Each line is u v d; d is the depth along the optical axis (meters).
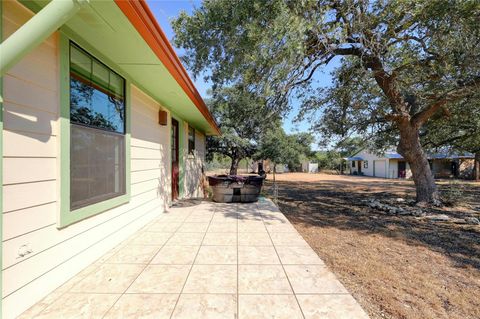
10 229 1.67
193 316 1.74
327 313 1.79
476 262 2.90
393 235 3.97
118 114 3.10
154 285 2.15
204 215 4.68
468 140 8.88
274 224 4.07
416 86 5.43
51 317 1.72
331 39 4.50
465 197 7.95
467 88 4.92
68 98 2.18
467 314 1.88
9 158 1.66
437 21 4.13
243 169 31.94
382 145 8.99
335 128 7.27
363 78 5.15
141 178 3.87
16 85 1.72
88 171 2.49
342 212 5.93
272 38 3.77
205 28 4.71
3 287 1.62
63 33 2.11
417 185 6.89
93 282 2.20
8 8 1.66
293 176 23.39
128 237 3.40
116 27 2.09
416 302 2.03
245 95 5.48
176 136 6.29
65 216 2.14
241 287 2.12
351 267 2.70
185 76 3.73
